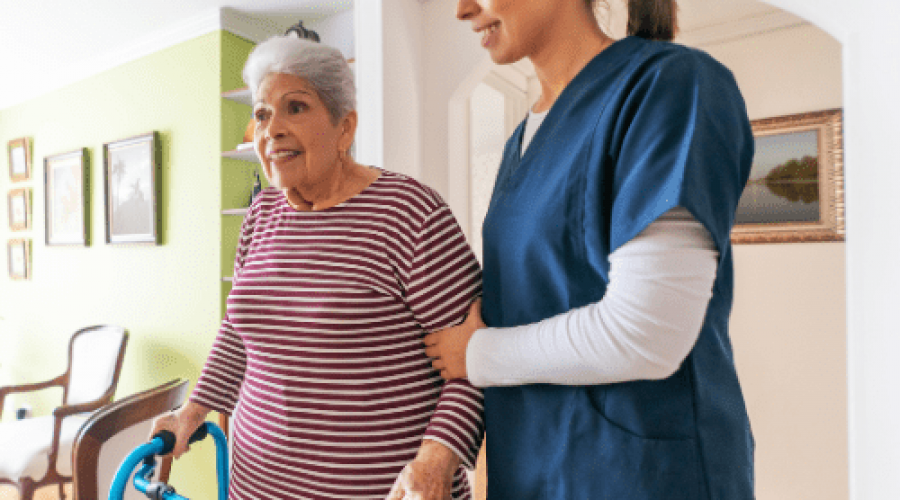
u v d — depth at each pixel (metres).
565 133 0.56
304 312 0.79
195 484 2.54
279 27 2.65
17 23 2.57
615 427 0.50
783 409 2.20
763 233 2.20
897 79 0.61
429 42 1.79
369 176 0.84
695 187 0.43
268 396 0.82
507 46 0.61
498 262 0.62
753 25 2.18
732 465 0.51
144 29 2.64
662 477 0.48
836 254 2.07
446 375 0.67
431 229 0.76
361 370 0.77
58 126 3.31
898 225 0.62
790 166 2.14
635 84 0.51
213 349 1.01
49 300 3.38
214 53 2.49
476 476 2.39
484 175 2.96
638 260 0.45
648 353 0.45
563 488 0.53
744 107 0.51
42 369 3.42
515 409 0.60
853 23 0.64
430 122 1.80
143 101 2.80
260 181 2.64
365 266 0.77
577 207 0.53
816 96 2.09
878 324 0.63
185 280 2.60
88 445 1.50
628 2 0.63
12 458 2.20
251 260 0.88
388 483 0.77
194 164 2.57
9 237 3.71
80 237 3.12
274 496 0.81
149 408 1.74
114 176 2.90
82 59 3.03
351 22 2.46
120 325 2.90
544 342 0.51
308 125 0.75
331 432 0.77
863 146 0.64
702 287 0.45
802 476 2.16
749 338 2.26
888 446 0.63
